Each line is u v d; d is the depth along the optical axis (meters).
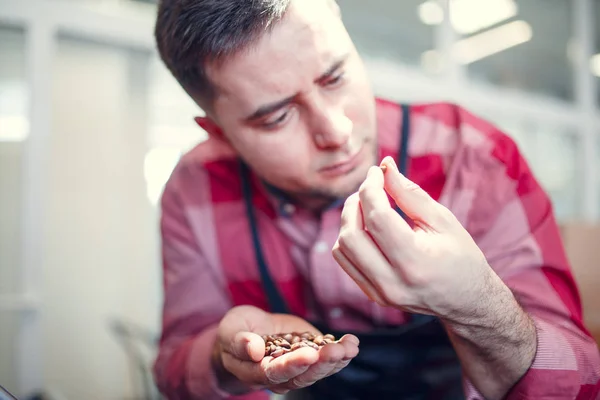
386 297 0.46
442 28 2.14
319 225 0.71
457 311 0.48
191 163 0.82
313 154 0.60
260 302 0.77
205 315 0.79
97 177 1.55
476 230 0.68
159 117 1.76
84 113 1.53
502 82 2.35
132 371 1.59
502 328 0.52
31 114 1.40
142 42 1.59
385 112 0.75
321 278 0.70
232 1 0.55
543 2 2.46
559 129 2.54
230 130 0.61
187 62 0.58
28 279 1.40
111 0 1.56
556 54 2.54
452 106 0.76
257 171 0.65
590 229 1.32
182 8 0.58
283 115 0.58
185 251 0.80
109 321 1.56
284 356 0.48
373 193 0.45
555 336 0.57
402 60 2.08
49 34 1.43
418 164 0.72
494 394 0.58
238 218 0.77
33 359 1.40
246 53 0.54
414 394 0.72
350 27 1.96
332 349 0.46
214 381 0.65
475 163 0.70
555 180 2.53
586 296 1.26
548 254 0.64
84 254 1.53
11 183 1.40
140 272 1.64
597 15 2.65
